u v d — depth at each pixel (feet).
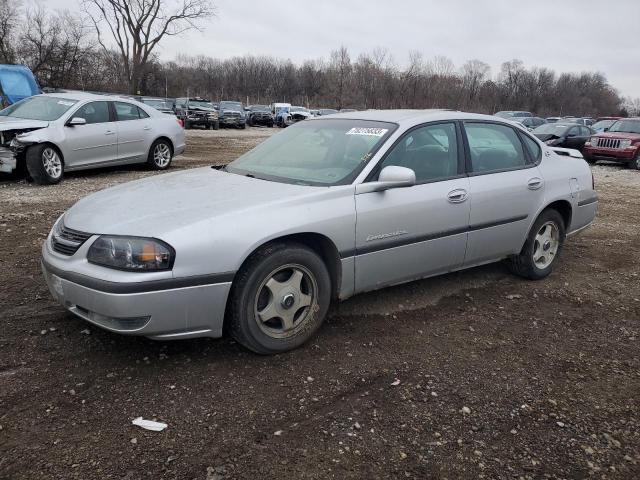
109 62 171.32
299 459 8.22
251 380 10.36
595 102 360.48
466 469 8.24
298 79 291.17
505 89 296.92
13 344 11.28
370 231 12.20
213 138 82.38
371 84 230.27
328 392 10.08
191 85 260.62
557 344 12.68
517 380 10.92
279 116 147.74
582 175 18.03
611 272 18.48
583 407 10.09
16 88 53.93
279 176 13.02
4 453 8.04
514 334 13.08
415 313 13.98
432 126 14.12
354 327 12.92
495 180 14.92
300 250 11.16
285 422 9.11
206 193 11.65
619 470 8.38
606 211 30.68
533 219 16.07
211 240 10.04
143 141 37.40
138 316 9.70
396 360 11.43
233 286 10.59
